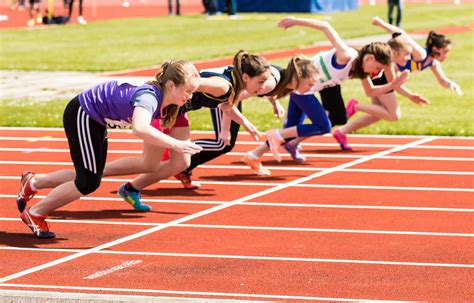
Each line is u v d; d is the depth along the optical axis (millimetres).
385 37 49219
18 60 40844
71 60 40781
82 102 14445
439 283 12586
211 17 67438
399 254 13992
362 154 22172
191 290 12266
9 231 15422
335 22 60719
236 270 13188
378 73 21078
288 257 13828
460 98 30828
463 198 17719
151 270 13203
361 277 12844
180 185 18875
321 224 15773
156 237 14984
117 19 66188
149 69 37375
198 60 40438
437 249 14273
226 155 22125
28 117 27016
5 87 33031
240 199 17625
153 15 71125
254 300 11867
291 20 19625
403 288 12359
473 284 12547
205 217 16266
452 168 20484
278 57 41281
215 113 18281
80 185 14695
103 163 14773
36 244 14609
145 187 17938
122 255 13977
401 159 21516
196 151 13375
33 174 15477
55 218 16203
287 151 21625
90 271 13156
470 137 24375
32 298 11672
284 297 11977
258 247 14383
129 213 16578
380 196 17875
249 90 16203
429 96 31250
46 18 62062
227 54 42344
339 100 21312
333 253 14047
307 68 18281
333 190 18391
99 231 15375
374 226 15648
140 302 11469
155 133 13398
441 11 71438
